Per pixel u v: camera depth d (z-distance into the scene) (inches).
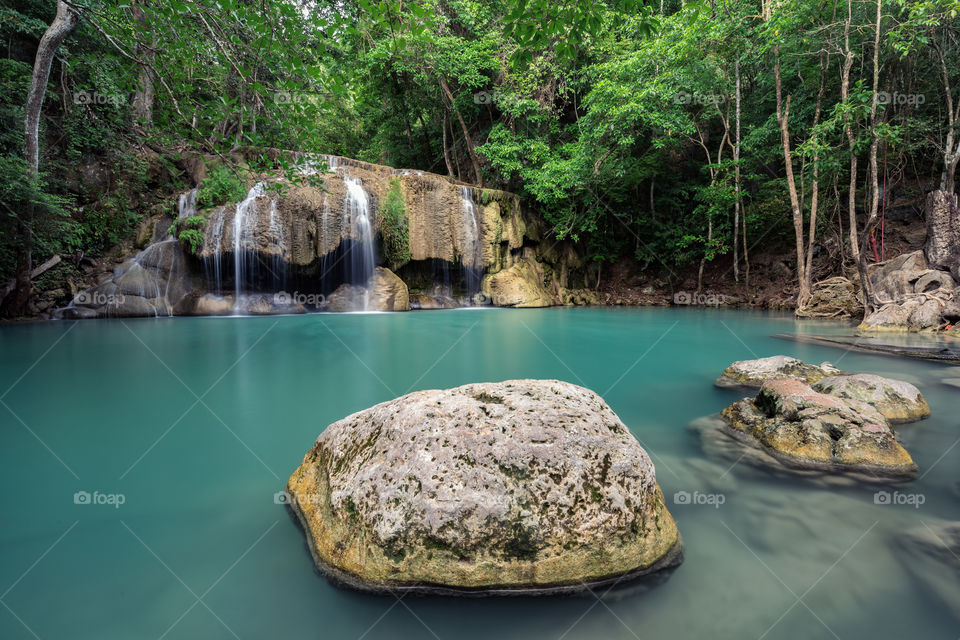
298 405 158.4
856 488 95.2
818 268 568.4
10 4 444.5
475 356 255.6
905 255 406.6
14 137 391.5
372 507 68.9
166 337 313.7
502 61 669.9
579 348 287.0
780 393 127.8
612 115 561.3
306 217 514.3
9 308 398.0
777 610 60.4
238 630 57.7
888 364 225.9
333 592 64.6
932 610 59.9
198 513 85.4
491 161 744.3
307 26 125.2
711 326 405.7
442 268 649.6
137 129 515.5
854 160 430.0
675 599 63.2
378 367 223.0
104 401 160.9
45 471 103.7
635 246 802.8
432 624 59.9
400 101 826.8
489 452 71.9
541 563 65.2
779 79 479.5
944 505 87.8
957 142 420.8
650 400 168.7
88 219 474.6
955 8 331.6
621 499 70.6
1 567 68.6
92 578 66.5
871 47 451.8
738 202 629.0
